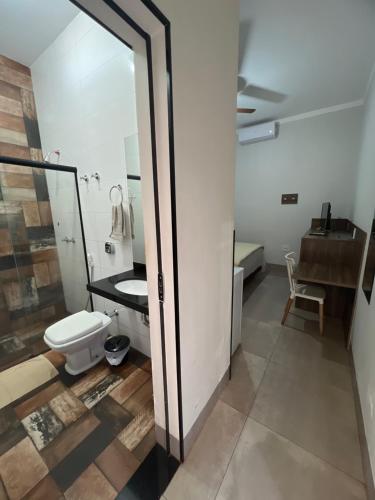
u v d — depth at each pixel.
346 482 1.06
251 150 4.07
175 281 0.88
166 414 1.10
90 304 2.31
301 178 3.69
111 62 1.50
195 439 1.24
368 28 1.75
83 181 1.96
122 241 1.83
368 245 1.68
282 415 1.40
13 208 2.18
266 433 1.29
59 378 1.70
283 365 1.83
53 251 2.49
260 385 1.63
